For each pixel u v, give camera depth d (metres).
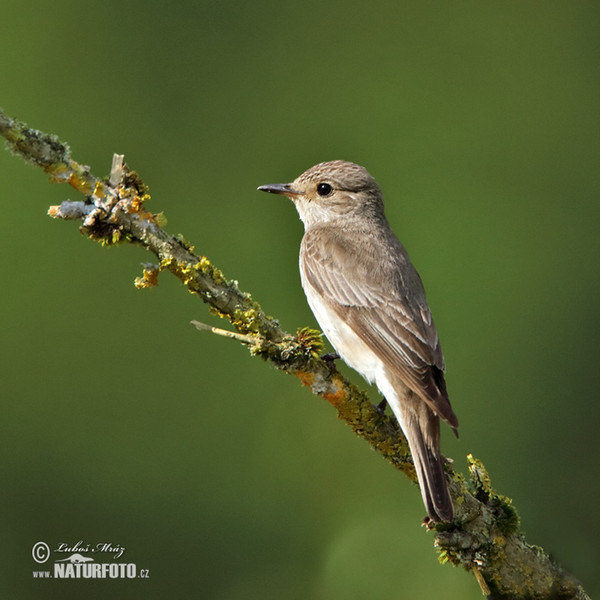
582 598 9.11
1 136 8.30
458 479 9.26
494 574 9.02
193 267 8.79
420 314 10.98
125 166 8.70
